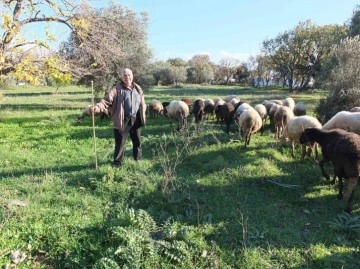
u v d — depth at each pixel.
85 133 12.91
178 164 8.64
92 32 14.56
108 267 4.39
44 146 10.60
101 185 6.81
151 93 41.69
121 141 7.70
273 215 6.24
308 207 6.68
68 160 8.92
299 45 47.75
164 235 5.21
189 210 6.17
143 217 5.52
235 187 7.36
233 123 14.34
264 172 8.19
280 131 11.42
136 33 23.75
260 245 5.27
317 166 8.80
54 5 13.09
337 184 7.72
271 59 52.50
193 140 11.01
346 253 5.18
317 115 15.02
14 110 22.25
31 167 8.23
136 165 7.90
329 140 7.23
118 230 5.00
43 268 4.47
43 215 5.51
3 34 10.65
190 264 4.73
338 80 15.62
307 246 5.31
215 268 4.71
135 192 6.62
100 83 22.67
